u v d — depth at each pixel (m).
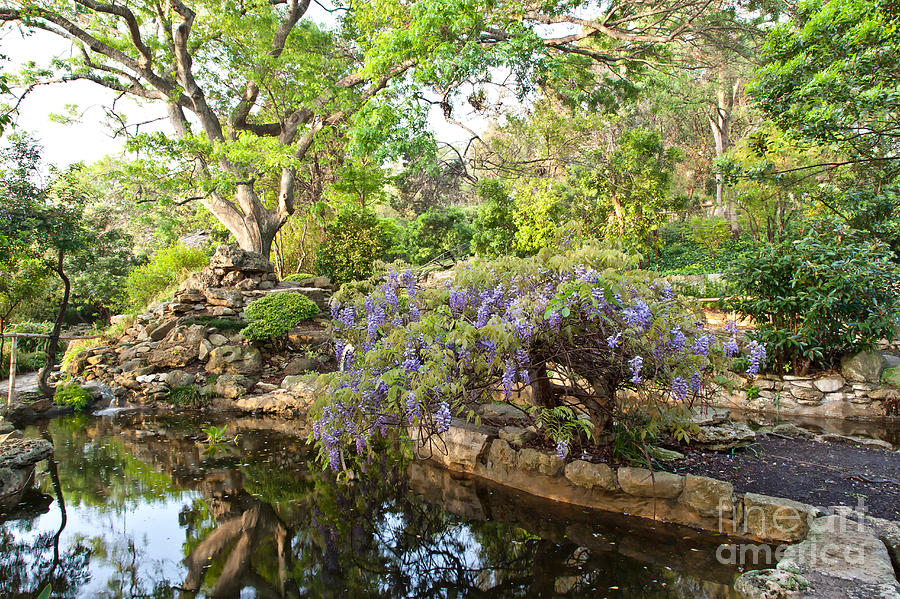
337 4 14.85
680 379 3.31
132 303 14.66
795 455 4.43
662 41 11.58
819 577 2.46
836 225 7.00
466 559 3.29
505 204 15.05
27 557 3.38
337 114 13.31
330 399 3.69
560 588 2.87
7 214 8.22
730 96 24.42
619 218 13.20
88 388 8.77
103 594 2.93
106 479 4.89
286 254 17.47
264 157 12.29
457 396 3.59
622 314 3.27
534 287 3.93
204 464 5.34
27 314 15.44
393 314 4.46
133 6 13.16
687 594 2.71
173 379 8.85
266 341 9.69
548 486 4.18
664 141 25.52
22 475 4.68
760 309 6.83
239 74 14.29
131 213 20.58
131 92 13.52
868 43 6.77
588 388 4.25
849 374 6.45
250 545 3.55
